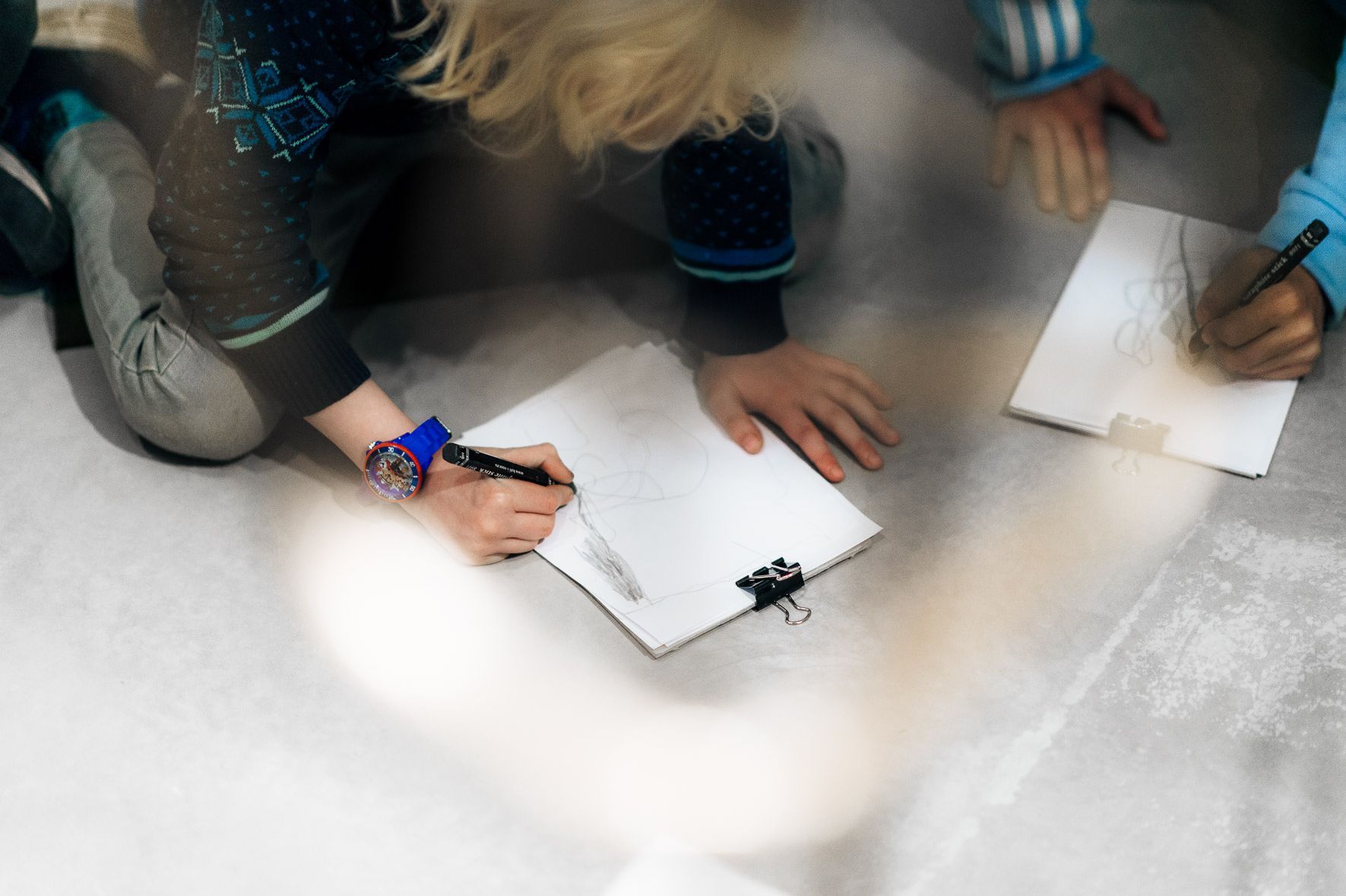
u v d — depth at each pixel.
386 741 1.05
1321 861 0.95
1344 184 1.28
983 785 1.01
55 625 1.15
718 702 1.07
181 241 1.06
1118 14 1.81
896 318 1.44
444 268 1.52
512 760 1.03
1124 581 1.16
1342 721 1.04
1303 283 1.26
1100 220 1.51
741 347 1.30
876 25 1.82
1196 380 1.32
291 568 1.19
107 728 1.07
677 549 1.18
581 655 1.11
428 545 1.21
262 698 1.08
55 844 0.99
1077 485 1.24
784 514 1.21
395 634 1.13
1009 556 1.18
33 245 1.38
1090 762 1.02
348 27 0.99
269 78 0.98
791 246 1.28
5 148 1.32
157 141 1.45
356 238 1.52
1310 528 1.19
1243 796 0.99
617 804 1.00
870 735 1.04
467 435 1.29
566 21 1.00
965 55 1.77
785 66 1.12
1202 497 1.23
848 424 1.27
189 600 1.17
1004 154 1.61
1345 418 1.29
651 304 1.47
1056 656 1.10
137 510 1.25
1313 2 1.78
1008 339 1.40
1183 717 1.05
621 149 1.46
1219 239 1.47
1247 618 1.12
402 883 0.96
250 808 1.01
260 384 1.15
